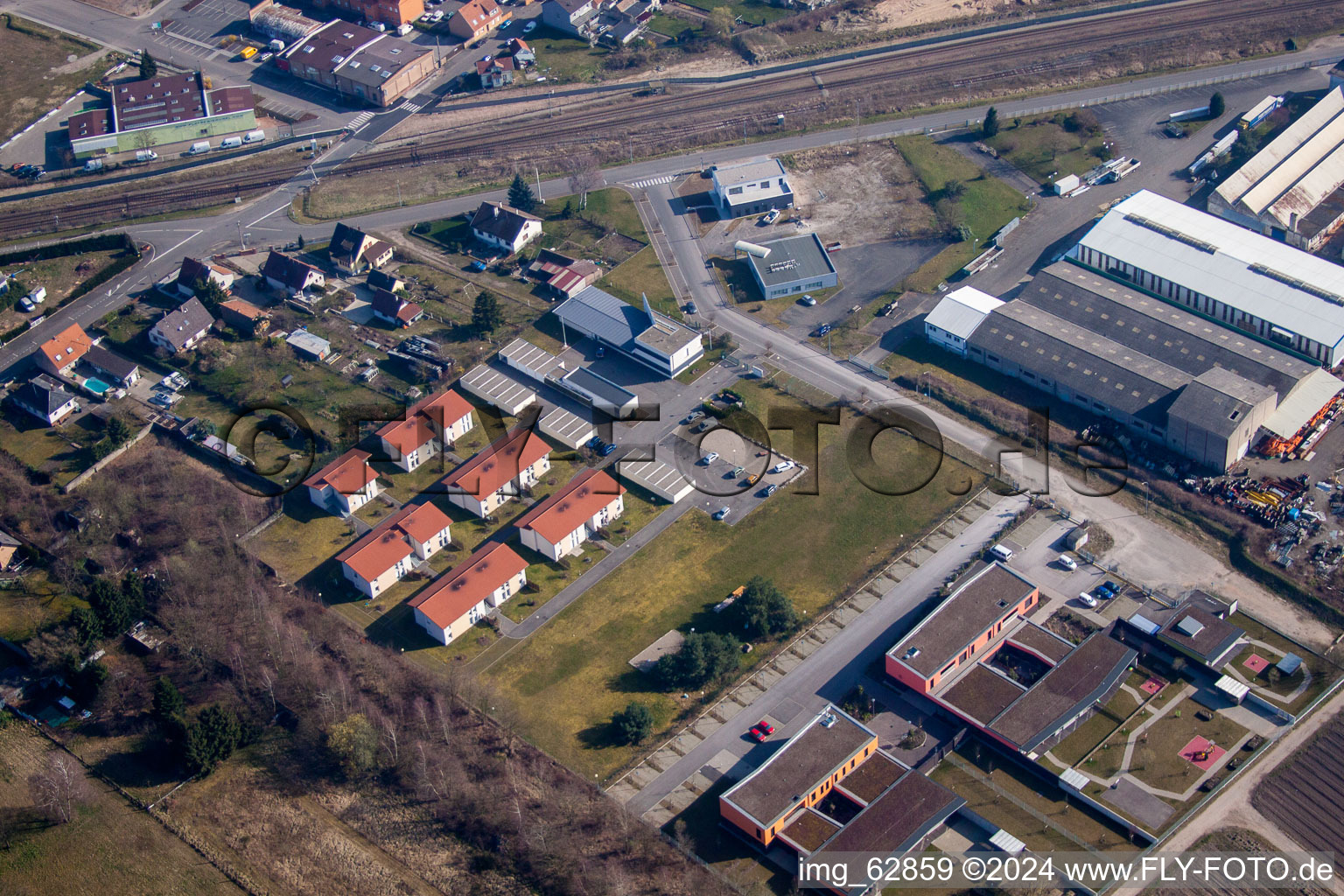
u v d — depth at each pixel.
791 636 181.75
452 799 161.25
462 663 179.88
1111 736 166.50
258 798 163.62
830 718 165.50
